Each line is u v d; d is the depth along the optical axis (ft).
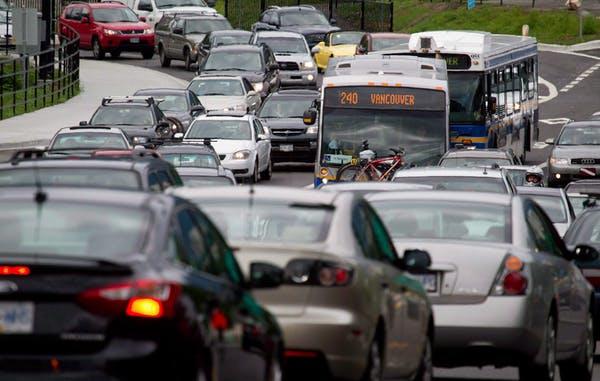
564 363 129.39
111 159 135.64
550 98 528.63
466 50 305.53
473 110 305.94
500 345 109.29
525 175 256.93
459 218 115.96
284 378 90.43
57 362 68.69
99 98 456.04
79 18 590.55
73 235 71.97
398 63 276.00
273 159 378.94
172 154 263.70
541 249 118.73
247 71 462.60
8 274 68.85
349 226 94.32
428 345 107.96
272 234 94.12
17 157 133.69
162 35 579.48
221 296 74.18
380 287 94.17
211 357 71.92
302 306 89.45
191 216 77.92
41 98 428.97
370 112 267.59
